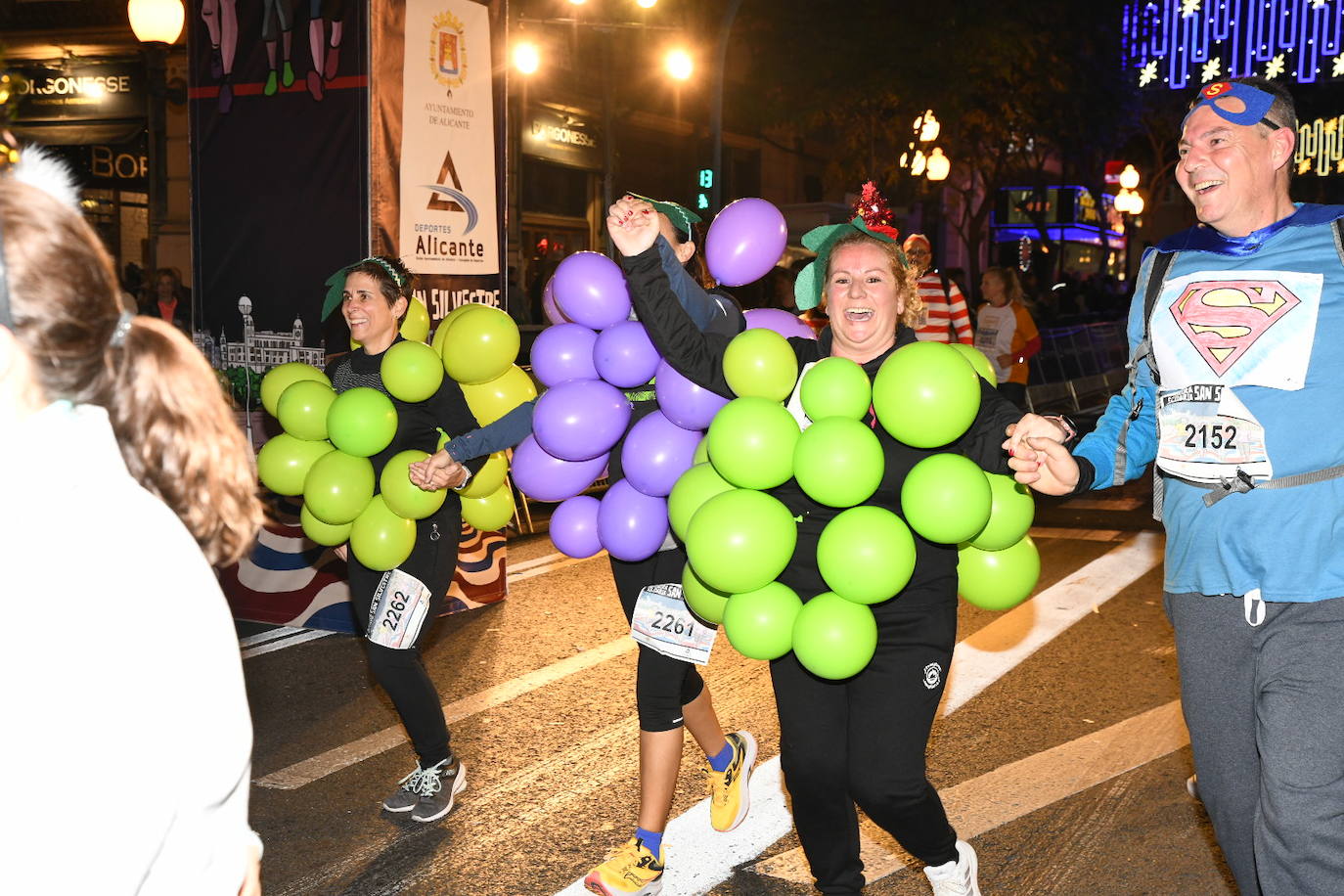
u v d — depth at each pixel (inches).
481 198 336.2
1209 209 118.2
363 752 207.5
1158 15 1106.1
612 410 152.3
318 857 166.1
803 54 891.4
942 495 116.8
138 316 62.6
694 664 163.2
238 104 318.7
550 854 167.8
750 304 478.0
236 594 297.3
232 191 321.4
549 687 242.5
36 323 53.6
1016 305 492.1
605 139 806.5
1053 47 933.8
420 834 173.9
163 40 425.4
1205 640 117.1
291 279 314.8
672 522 137.6
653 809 154.3
